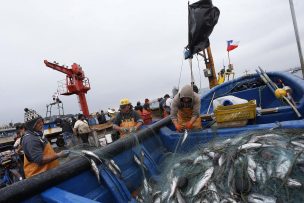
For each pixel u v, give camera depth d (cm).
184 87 455
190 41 564
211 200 229
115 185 292
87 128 1026
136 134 383
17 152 711
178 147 402
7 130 1789
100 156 303
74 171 273
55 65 1991
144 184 296
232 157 256
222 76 1084
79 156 298
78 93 2070
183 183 258
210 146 311
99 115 1825
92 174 292
